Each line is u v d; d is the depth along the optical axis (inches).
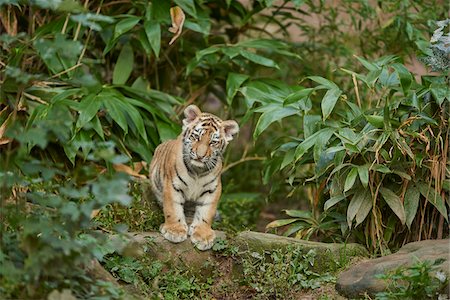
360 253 347.3
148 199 375.9
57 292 240.1
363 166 339.3
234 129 345.4
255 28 488.7
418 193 346.3
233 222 426.0
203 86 472.4
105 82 478.3
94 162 394.6
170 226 342.3
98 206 246.4
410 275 294.5
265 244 345.4
